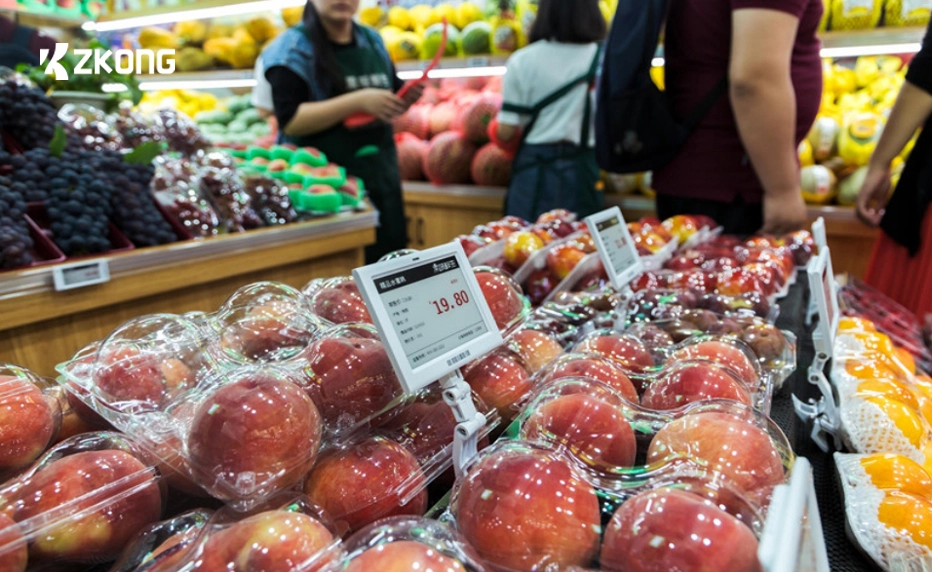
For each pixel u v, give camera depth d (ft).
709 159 6.43
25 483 1.68
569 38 8.28
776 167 5.80
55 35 11.93
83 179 5.08
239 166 7.61
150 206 5.49
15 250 4.31
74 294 4.66
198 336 2.43
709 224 6.18
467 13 11.27
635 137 6.50
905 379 3.54
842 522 2.48
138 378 2.04
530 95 8.65
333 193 7.20
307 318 2.73
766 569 1.18
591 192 8.89
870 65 8.83
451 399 2.01
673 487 1.63
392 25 12.05
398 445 1.97
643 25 6.06
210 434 1.65
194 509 1.86
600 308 3.85
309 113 7.94
